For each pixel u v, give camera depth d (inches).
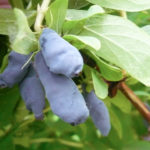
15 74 5.8
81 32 5.9
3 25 6.0
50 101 5.1
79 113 5.0
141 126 12.8
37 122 10.5
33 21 6.2
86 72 6.3
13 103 8.2
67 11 6.1
